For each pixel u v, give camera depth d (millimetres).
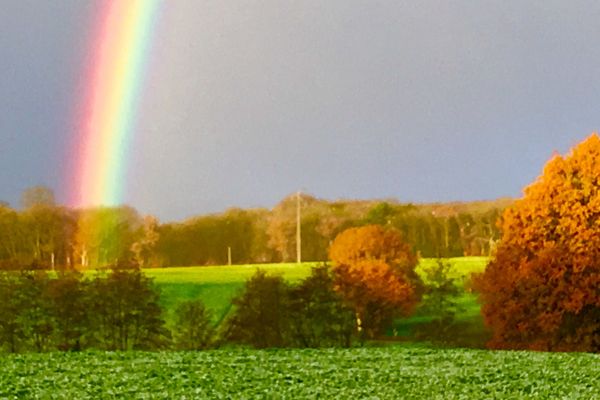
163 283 50250
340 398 28734
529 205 47562
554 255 46875
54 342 48500
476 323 50250
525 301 47188
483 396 28953
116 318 48938
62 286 48500
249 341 49219
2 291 48094
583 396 28938
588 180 46750
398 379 32188
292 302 49281
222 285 50281
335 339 49500
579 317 46750
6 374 33656
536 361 37125
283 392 29625
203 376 32812
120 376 33062
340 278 49781
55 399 28812
